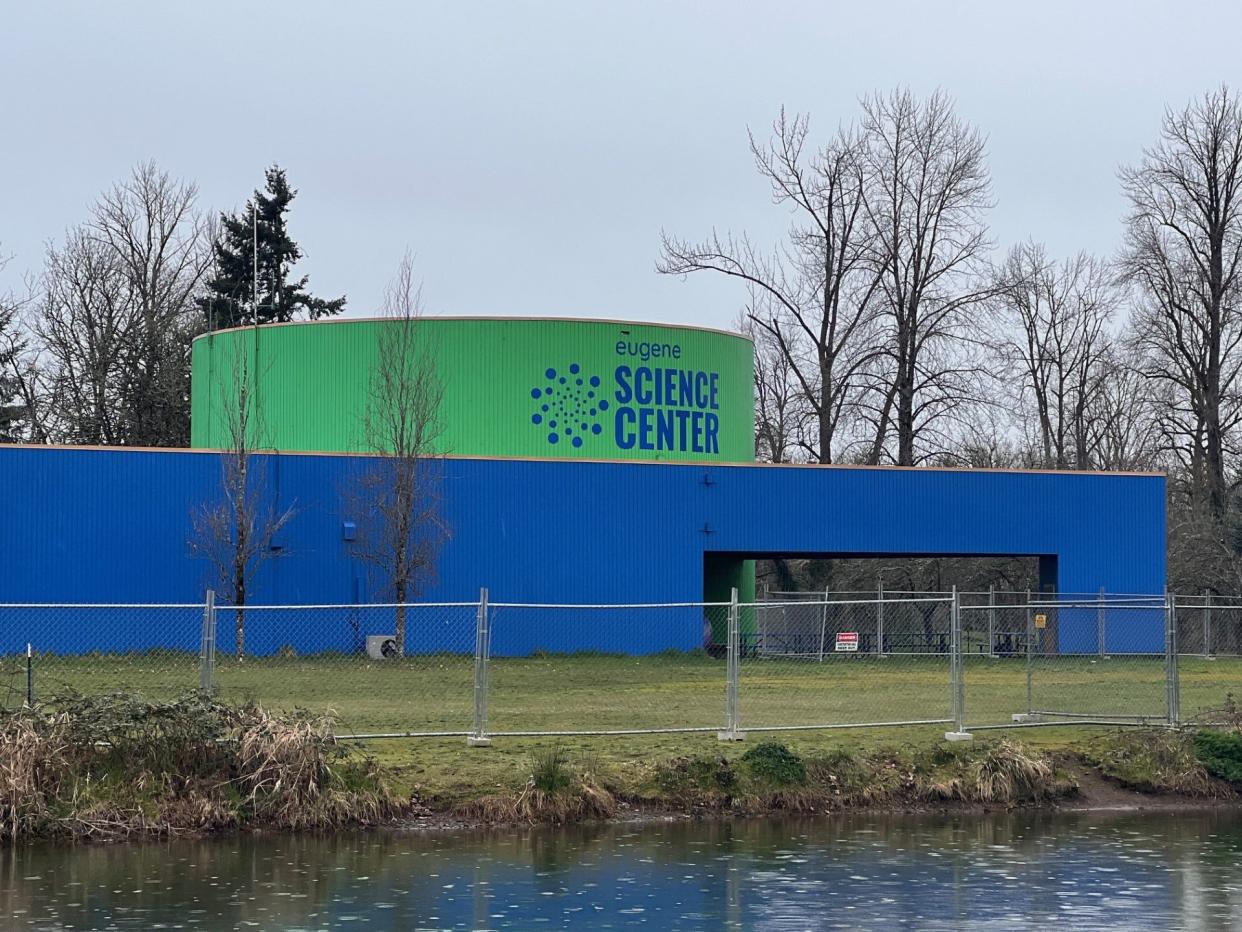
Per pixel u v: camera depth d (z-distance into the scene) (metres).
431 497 45.78
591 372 52.78
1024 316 79.75
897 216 69.69
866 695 33.12
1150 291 68.50
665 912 17.53
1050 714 28.84
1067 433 82.06
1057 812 24.00
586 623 47.53
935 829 22.45
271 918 17.03
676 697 32.28
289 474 45.38
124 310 77.50
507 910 17.52
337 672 36.38
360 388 51.78
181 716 21.58
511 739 25.20
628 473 48.44
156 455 44.16
